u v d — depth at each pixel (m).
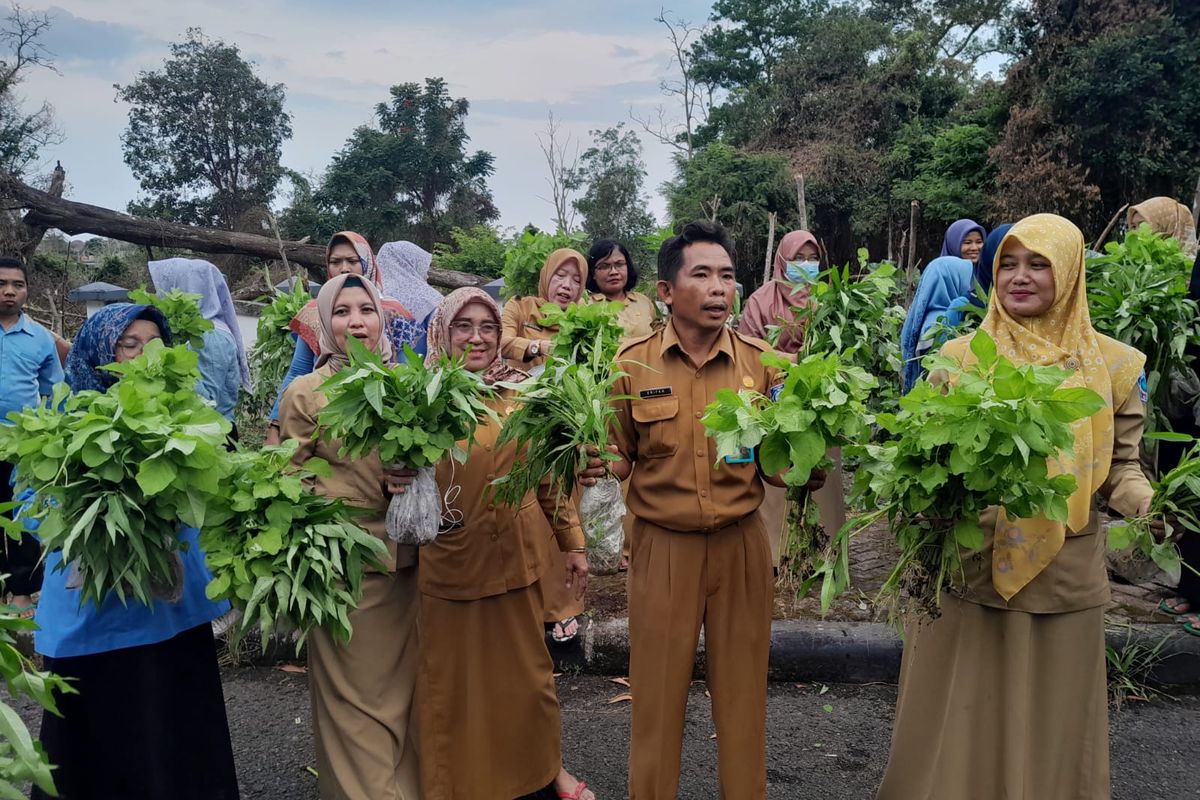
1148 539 2.54
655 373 2.74
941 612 2.72
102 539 2.38
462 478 2.89
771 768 3.54
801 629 4.31
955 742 2.68
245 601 2.50
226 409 5.20
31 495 2.74
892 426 2.31
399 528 2.61
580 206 29.20
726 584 2.74
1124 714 3.91
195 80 30.22
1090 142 17.34
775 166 22.44
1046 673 2.63
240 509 2.45
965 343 2.77
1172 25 16.47
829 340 4.64
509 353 4.87
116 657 2.70
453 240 27.44
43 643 2.71
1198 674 4.07
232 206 30.88
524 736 3.04
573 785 3.22
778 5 31.50
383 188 27.56
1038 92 18.08
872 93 24.44
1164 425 4.25
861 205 22.77
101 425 2.27
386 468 2.67
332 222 26.81
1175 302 4.07
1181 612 4.36
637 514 2.77
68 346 5.48
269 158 31.50
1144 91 16.58
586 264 5.35
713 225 2.70
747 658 2.77
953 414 2.17
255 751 3.75
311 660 2.83
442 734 2.97
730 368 2.73
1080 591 2.60
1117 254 4.48
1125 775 3.45
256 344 6.52
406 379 2.50
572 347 4.22
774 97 26.44
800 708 4.02
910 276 8.01
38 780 1.80
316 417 2.82
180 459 2.31
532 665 3.03
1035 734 2.66
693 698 4.15
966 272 4.60
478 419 2.62
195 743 2.86
